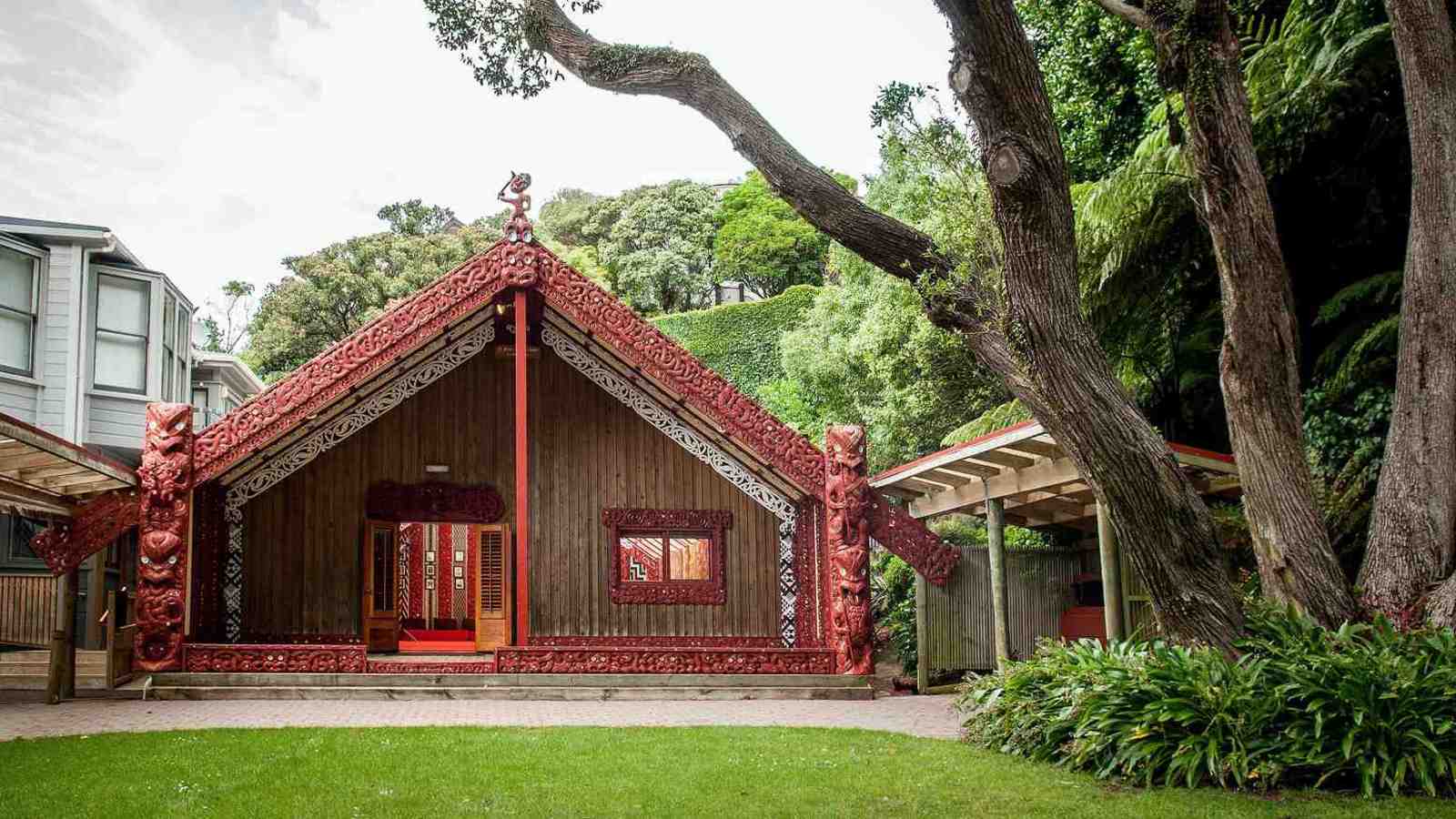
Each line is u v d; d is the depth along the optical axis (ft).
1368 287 46.29
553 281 53.98
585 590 59.31
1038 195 28.50
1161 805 24.14
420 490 59.26
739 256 185.57
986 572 55.98
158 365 66.90
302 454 57.31
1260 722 26.61
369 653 58.08
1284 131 48.49
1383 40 44.73
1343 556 44.65
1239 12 55.11
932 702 49.34
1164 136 52.21
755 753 31.55
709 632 59.47
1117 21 63.57
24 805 23.79
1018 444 43.86
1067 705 30.53
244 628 56.59
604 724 39.14
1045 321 29.22
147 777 26.96
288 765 28.73
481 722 39.81
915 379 86.79
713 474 60.64
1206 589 30.12
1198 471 41.81
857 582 52.47
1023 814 23.70
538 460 59.88
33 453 37.32
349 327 151.84
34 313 61.67
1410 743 25.32
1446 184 33.17
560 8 34.63
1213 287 57.26
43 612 56.29
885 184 73.92
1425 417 32.96
